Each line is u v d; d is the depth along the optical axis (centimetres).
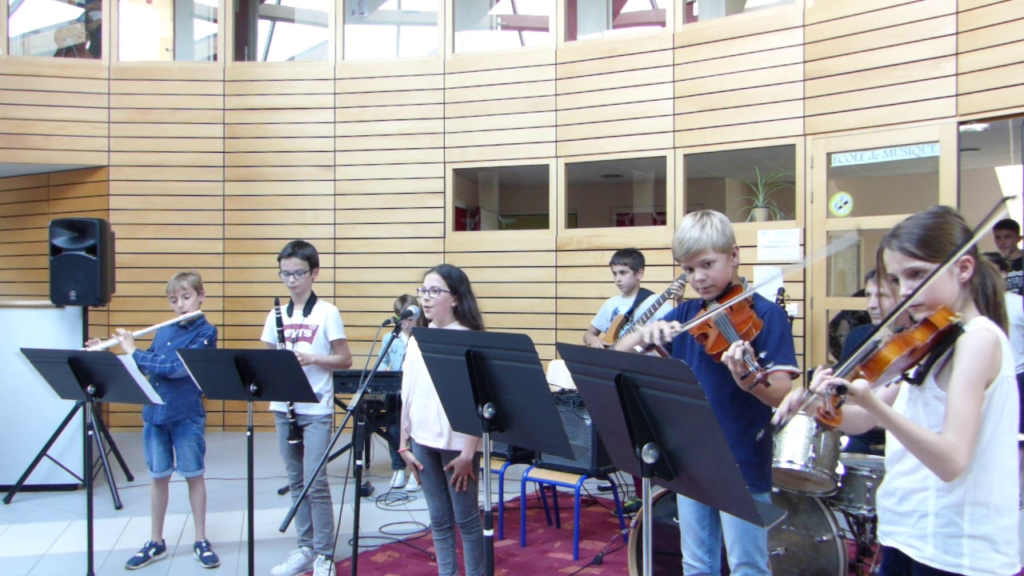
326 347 344
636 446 175
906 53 488
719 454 159
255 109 677
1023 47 442
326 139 671
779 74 538
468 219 675
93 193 688
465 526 277
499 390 229
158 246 678
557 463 375
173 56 684
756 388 196
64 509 446
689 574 230
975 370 146
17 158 670
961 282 156
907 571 165
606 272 603
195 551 360
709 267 213
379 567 352
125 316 677
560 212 621
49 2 675
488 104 641
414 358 289
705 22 568
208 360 296
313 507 334
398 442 484
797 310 523
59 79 674
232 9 682
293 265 344
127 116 679
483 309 636
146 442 363
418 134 657
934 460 143
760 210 552
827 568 274
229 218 677
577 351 182
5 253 730
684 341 229
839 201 515
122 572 347
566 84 619
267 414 672
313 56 679
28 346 476
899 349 158
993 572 147
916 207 485
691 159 584
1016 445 151
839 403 164
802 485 282
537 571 343
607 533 397
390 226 660
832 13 517
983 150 592
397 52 665
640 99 592
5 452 477
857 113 507
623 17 604
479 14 650
